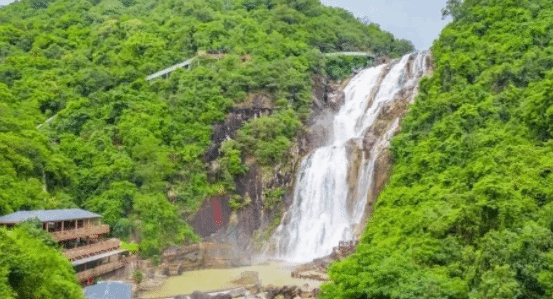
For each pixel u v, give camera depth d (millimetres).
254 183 91250
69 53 118188
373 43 138875
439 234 48562
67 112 97125
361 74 112500
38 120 97750
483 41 86562
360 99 105875
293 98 103500
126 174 85750
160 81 103625
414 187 66500
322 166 91188
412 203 63281
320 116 104688
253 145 93438
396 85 101875
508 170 54688
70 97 102500
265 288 62500
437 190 61000
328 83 115000
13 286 37844
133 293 63000
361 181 86250
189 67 110000
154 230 79375
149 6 149500
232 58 107000
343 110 106875
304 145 97875
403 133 81250
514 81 74812
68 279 47281
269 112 99312
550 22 81688
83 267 63844
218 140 94438
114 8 148500
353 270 42062
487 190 49719
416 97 86188
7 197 67812
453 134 69312
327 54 121375
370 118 99812
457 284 39562
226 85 101000
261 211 90250
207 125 95000
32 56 115688
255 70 104000
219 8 135875
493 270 38750
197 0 135375
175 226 82375
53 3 157250
